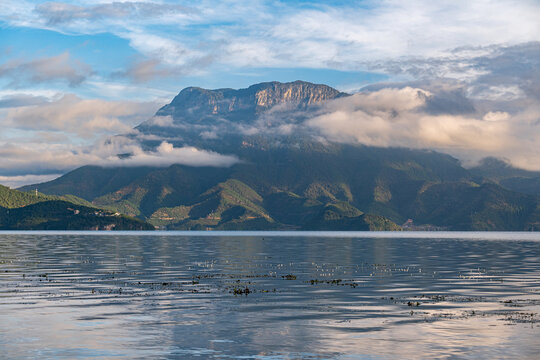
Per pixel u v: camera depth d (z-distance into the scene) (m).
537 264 128.50
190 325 52.28
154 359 40.69
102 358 40.84
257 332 49.47
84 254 162.38
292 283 85.88
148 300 67.00
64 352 42.34
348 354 42.31
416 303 65.12
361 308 61.94
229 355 41.91
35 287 78.56
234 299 68.31
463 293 74.31
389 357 41.41
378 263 131.25
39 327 50.88
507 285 83.44
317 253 180.00
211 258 148.75
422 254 175.50
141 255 160.25
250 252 184.88
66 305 62.88
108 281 86.88
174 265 121.38
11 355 41.38
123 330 49.94
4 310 59.44
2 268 109.69
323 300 67.81
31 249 190.25
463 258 153.00
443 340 46.62
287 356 41.72
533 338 47.25
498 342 45.91
